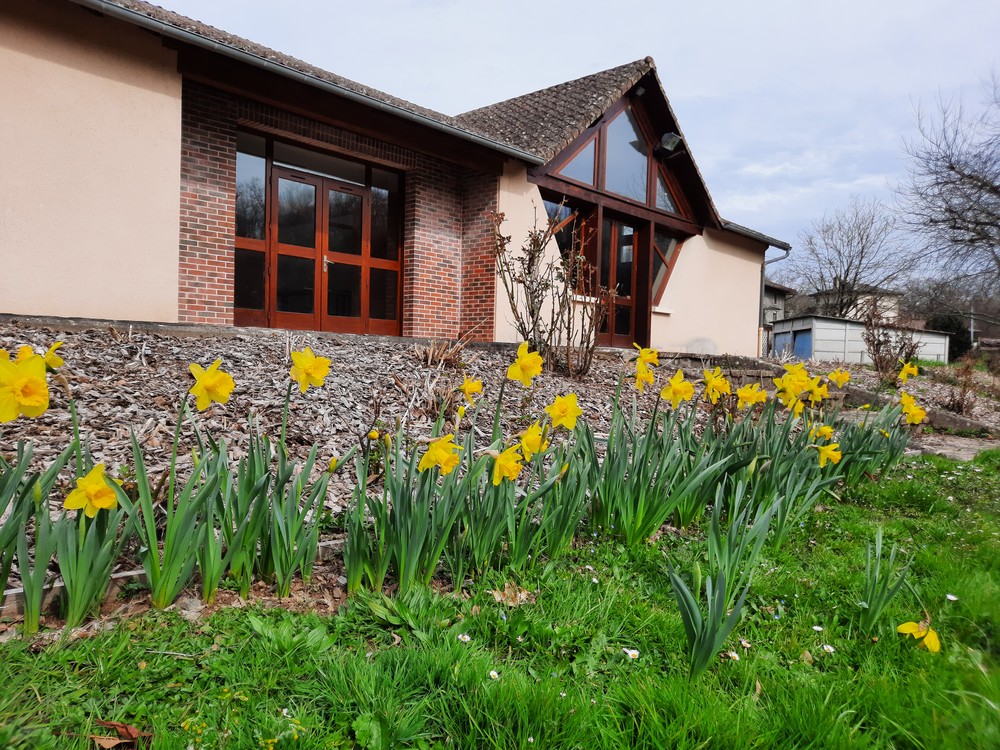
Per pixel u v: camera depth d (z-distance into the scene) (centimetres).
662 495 321
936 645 203
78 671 177
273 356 600
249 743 154
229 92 793
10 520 197
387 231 1071
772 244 1702
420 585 246
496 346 959
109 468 323
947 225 2086
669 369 1006
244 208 896
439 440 219
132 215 696
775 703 184
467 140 984
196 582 241
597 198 1252
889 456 538
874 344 1413
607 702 179
